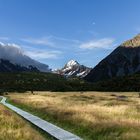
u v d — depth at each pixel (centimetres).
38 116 3656
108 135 1970
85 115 2881
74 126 2494
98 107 4022
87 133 2167
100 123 2344
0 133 2066
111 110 3509
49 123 2870
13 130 2180
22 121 2961
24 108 5297
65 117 2947
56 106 4481
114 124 2253
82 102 6025
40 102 6062
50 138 2098
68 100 7112
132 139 1766
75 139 1941
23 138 1889
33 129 2528
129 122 2375
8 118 3009
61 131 2312
